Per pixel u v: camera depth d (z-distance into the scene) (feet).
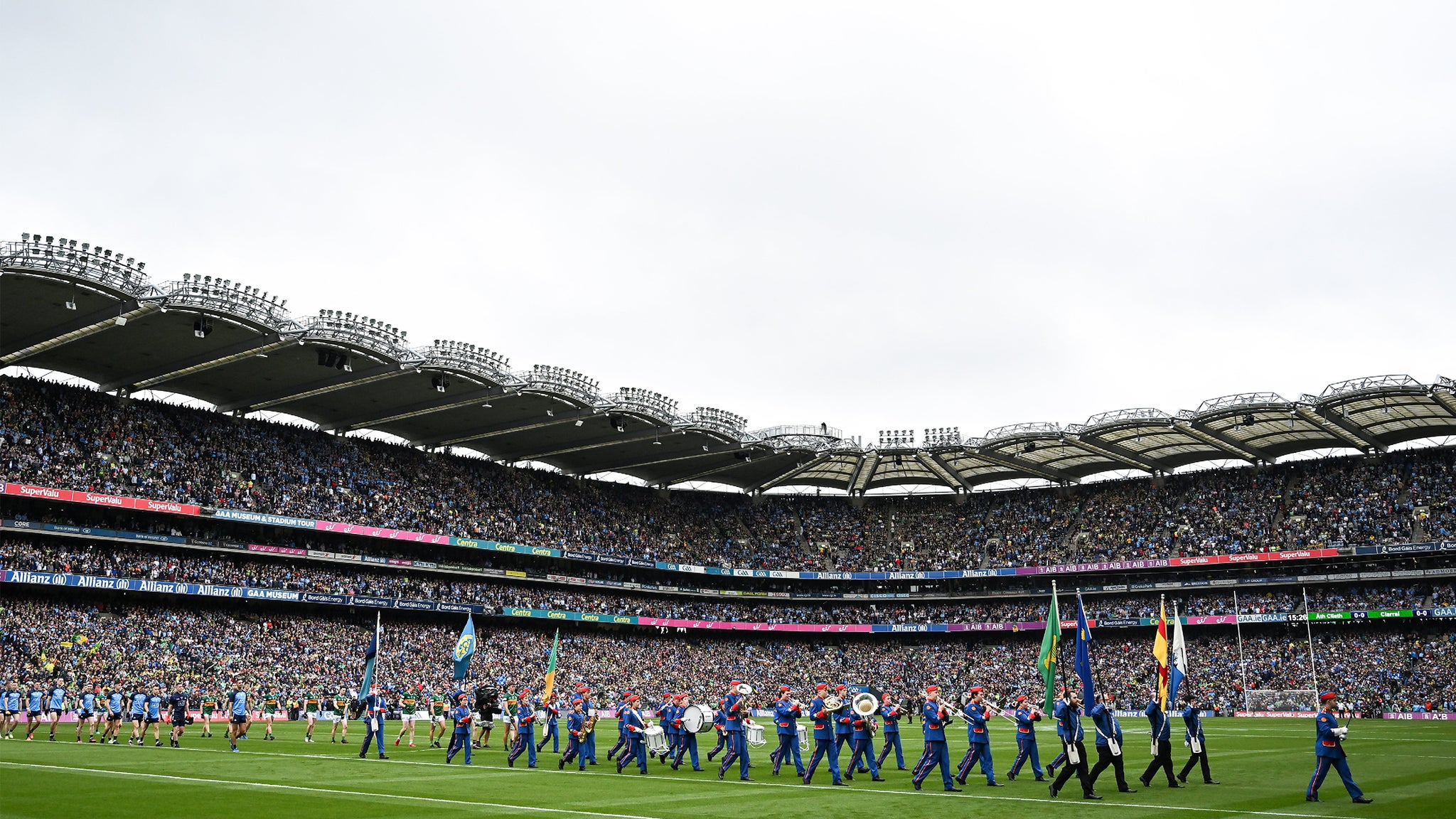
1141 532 304.91
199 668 209.97
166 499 223.71
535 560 295.48
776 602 331.16
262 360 222.07
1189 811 71.26
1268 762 115.85
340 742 144.05
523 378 246.68
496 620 283.38
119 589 211.20
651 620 300.61
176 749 122.01
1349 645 269.44
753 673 303.89
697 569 312.71
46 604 210.18
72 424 222.69
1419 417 257.75
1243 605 282.97
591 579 299.79
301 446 264.11
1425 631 265.95
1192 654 284.82
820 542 342.44
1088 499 325.83
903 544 336.90
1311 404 240.53
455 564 272.31
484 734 141.18
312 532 255.91
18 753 110.22
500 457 309.42
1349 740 157.89
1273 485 298.97
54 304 182.09
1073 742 80.69
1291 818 67.77
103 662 197.88
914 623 313.32
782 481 341.21
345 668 232.32
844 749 142.82
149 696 130.62
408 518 266.77
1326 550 271.28
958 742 164.45
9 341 197.88
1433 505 270.05
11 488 200.95
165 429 239.09
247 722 131.13
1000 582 321.73
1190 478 313.73
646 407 270.05
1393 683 251.39
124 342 207.41
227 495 235.81
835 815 70.18
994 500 341.62
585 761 109.60
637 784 90.48
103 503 212.64
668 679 286.66
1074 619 299.17
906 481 341.41
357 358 220.23
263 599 238.27
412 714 138.62
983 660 302.04
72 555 214.90
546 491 311.47
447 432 283.38
